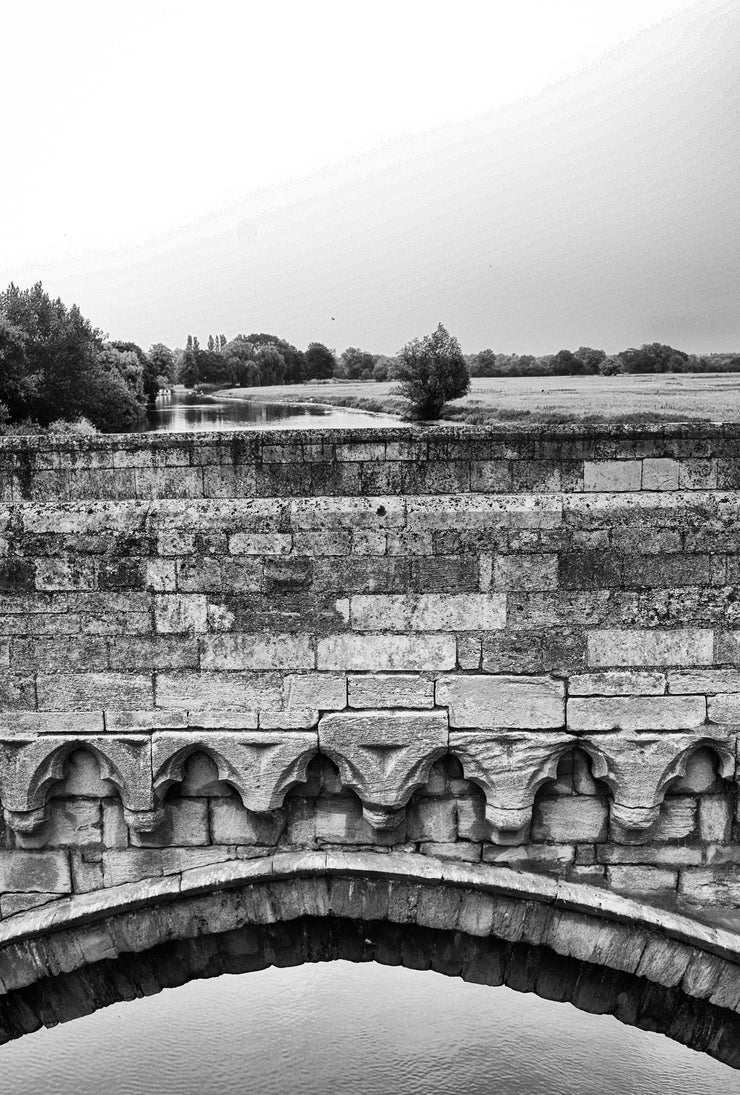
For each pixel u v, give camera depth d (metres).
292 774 8.16
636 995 8.58
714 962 8.27
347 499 8.16
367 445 8.84
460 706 8.09
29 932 8.30
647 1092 14.62
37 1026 8.78
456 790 8.39
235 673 8.12
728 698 8.02
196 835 8.47
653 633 8.01
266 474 8.98
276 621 8.07
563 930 8.46
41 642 8.12
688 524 7.94
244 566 8.04
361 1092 14.52
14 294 65.69
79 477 9.20
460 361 82.25
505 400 84.50
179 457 9.05
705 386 98.00
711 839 8.34
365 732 8.08
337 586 8.05
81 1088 14.63
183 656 8.11
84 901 8.40
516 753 8.09
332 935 8.80
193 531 8.02
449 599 8.03
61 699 8.16
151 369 124.44
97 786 8.40
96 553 8.05
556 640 8.03
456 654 8.07
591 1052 15.80
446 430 8.78
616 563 7.98
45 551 8.05
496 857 8.43
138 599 8.08
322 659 8.09
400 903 8.52
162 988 8.86
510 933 8.51
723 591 7.97
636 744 8.03
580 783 8.32
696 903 8.34
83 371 68.75
